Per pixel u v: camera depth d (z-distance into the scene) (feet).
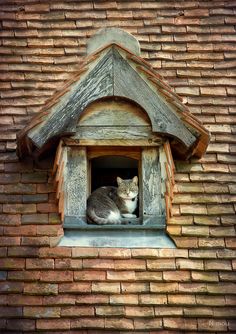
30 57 36.40
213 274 29.68
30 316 28.48
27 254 30.01
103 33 33.14
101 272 29.55
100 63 31.94
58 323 28.35
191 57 36.45
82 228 30.71
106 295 29.01
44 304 28.78
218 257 30.14
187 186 32.22
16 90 35.24
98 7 38.27
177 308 28.78
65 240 30.58
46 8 38.32
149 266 29.73
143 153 31.89
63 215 30.86
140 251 30.14
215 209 31.50
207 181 32.45
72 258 29.91
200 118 34.37
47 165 32.78
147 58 36.35
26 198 31.73
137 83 31.76
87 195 32.45
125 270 29.60
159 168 31.63
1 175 32.48
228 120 34.37
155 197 31.30
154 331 28.19
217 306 28.91
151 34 37.29
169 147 31.68
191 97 35.06
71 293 29.04
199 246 30.37
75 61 36.32
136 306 28.78
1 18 37.99
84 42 37.04
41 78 35.68
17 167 32.76
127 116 31.81
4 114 34.42
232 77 35.83
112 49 32.12
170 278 29.48
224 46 37.01
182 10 38.29
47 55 36.52
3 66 36.06
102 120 31.71
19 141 31.53
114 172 38.19
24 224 30.91
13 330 28.14
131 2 38.37
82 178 31.48
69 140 31.53
